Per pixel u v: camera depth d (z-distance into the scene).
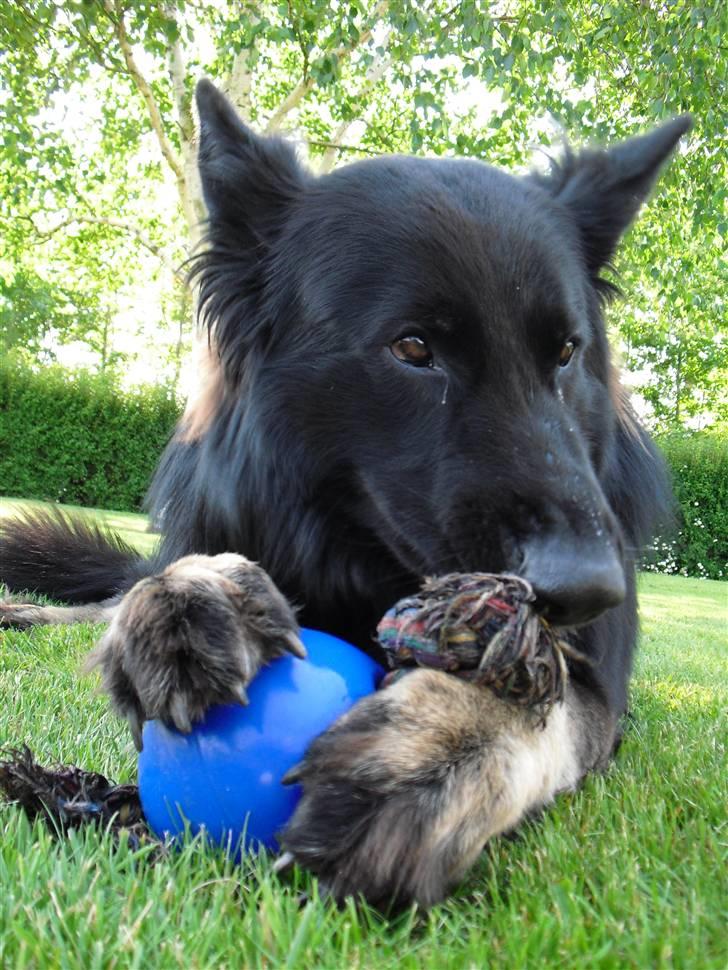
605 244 0.58
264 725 0.32
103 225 3.64
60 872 0.30
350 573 0.50
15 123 2.45
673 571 3.49
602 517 0.38
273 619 0.34
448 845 0.30
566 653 0.41
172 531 0.58
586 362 0.53
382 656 0.49
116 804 0.37
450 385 0.45
